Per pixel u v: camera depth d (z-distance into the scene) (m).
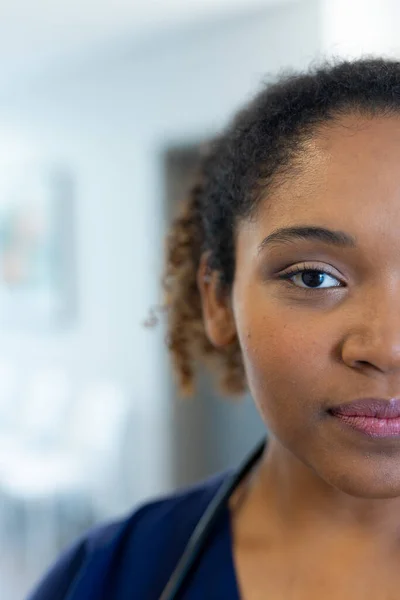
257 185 0.53
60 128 3.04
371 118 0.49
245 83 2.31
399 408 0.45
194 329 0.77
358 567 0.54
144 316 2.76
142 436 2.80
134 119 2.75
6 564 2.56
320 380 0.47
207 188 0.70
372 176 0.47
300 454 0.50
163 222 2.69
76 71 2.94
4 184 3.27
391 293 0.46
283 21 2.16
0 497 2.68
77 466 2.71
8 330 3.26
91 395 2.92
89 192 2.95
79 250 2.98
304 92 0.54
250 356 0.53
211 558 0.60
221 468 2.68
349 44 1.91
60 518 2.69
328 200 0.47
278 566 0.57
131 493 2.83
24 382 3.18
